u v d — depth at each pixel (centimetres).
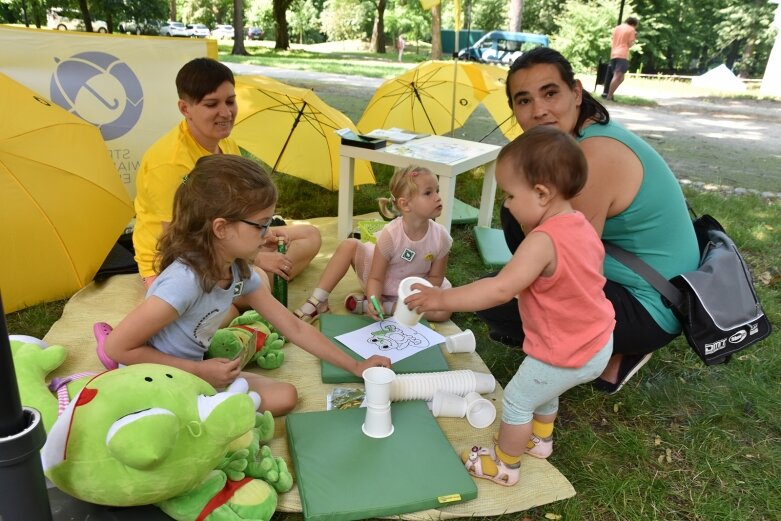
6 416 106
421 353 234
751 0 2789
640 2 2498
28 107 275
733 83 1719
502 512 166
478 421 200
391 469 170
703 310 185
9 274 258
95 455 131
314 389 215
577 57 2080
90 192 279
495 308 231
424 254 264
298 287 299
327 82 1193
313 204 435
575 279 154
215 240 167
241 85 423
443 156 338
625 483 182
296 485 168
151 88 383
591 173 187
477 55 1912
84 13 1159
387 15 3581
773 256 384
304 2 4356
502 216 243
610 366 217
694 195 509
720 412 219
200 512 144
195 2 4747
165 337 178
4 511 113
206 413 140
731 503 178
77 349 233
